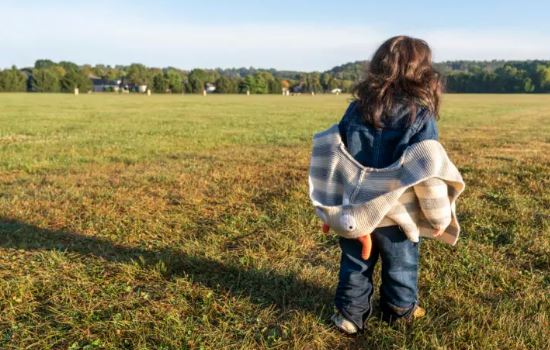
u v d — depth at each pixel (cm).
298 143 1263
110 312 317
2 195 618
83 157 962
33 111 2862
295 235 467
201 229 491
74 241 449
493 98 6619
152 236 466
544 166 862
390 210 251
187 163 893
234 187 671
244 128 1750
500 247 435
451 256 408
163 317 311
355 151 259
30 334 293
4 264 389
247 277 367
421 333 287
